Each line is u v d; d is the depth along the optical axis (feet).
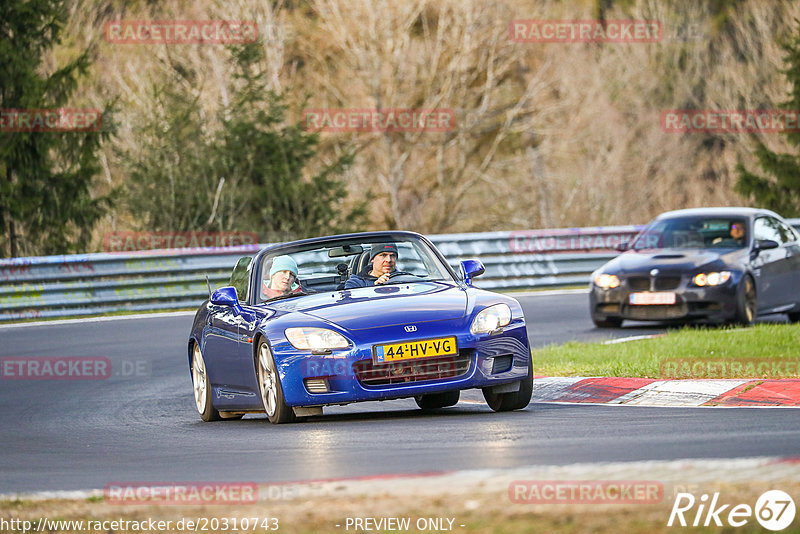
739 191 428.56
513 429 78.43
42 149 312.50
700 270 158.10
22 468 75.61
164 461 74.02
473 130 440.86
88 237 322.55
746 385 94.32
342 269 102.12
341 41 412.36
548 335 161.48
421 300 91.04
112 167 376.07
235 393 97.86
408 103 427.33
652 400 94.12
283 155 329.31
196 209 315.37
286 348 87.86
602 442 69.67
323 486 57.11
